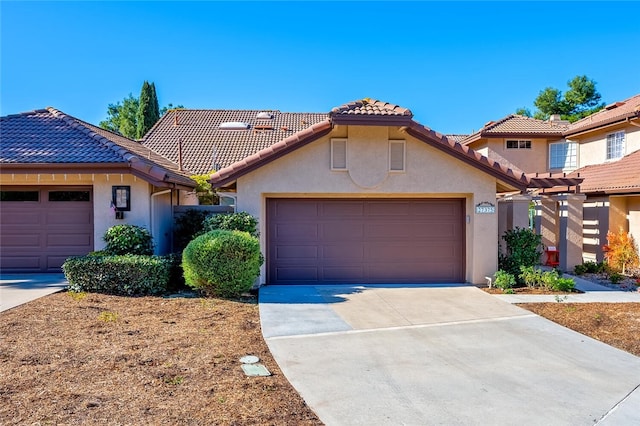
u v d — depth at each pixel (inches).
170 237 619.2
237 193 505.7
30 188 554.9
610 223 679.1
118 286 444.1
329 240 532.4
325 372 261.3
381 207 536.1
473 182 521.3
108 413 201.8
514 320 377.4
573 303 436.5
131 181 538.3
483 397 232.7
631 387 247.3
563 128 999.0
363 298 452.4
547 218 724.0
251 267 441.4
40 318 352.2
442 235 541.3
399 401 226.4
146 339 307.3
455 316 387.9
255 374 252.2
